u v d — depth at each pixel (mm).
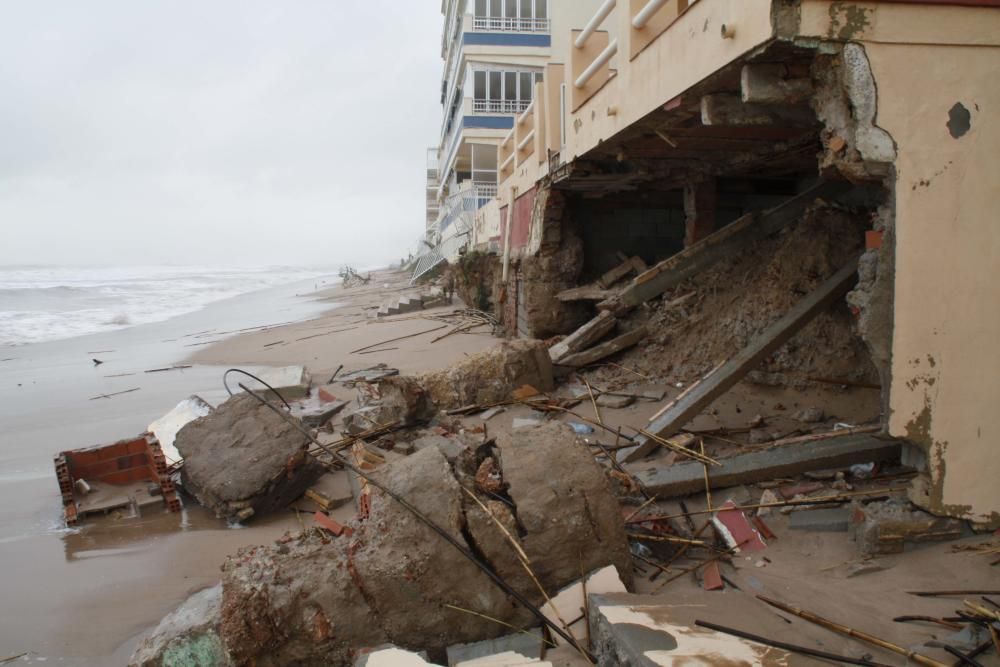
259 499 6352
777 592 4121
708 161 9281
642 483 5559
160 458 6949
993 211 4273
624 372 9438
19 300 40938
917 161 4207
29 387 14625
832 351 7344
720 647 3248
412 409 8055
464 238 25281
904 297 4270
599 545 4133
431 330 17250
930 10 4156
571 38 9000
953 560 4168
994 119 4234
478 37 27688
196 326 27016
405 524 3939
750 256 9508
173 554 5699
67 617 4762
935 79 4188
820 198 8914
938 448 4355
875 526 4367
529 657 3668
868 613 3770
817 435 5797
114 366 17078
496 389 8992
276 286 64875
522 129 13891
